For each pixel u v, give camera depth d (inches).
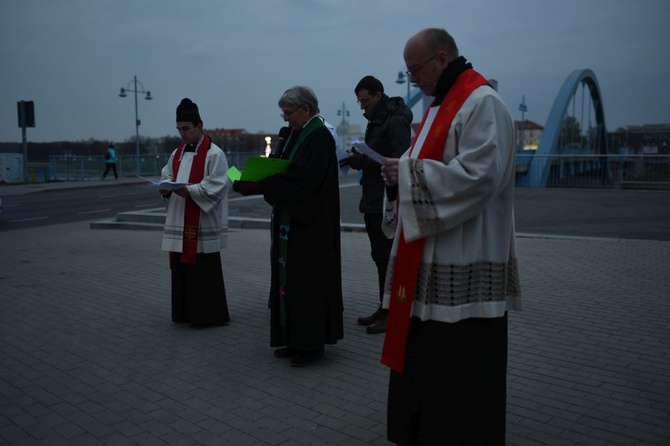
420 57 103.8
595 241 363.9
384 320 199.2
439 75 105.0
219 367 168.2
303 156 162.1
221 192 197.9
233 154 1391.5
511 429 127.0
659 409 135.9
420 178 96.6
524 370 160.1
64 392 151.7
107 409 141.1
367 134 198.7
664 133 1581.0
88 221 548.7
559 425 128.6
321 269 164.9
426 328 102.3
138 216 492.7
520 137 2009.1
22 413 139.3
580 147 1312.7
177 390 152.0
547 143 1126.4
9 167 1139.9
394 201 115.3
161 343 190.4
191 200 200.1
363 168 193.0
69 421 134.8
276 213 169.0
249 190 161.6
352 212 538.3
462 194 94.6
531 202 627.2
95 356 178.5
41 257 349.7
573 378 154.4
